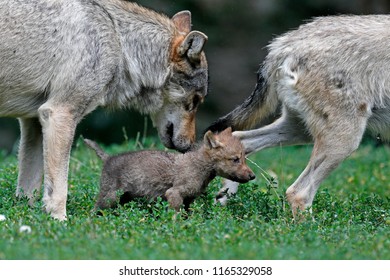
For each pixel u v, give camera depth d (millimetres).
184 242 8859
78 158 15766
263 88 12094
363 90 11438
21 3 10594
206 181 10664
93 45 10797
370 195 13094
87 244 8539
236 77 23891
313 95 11453
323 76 11398
